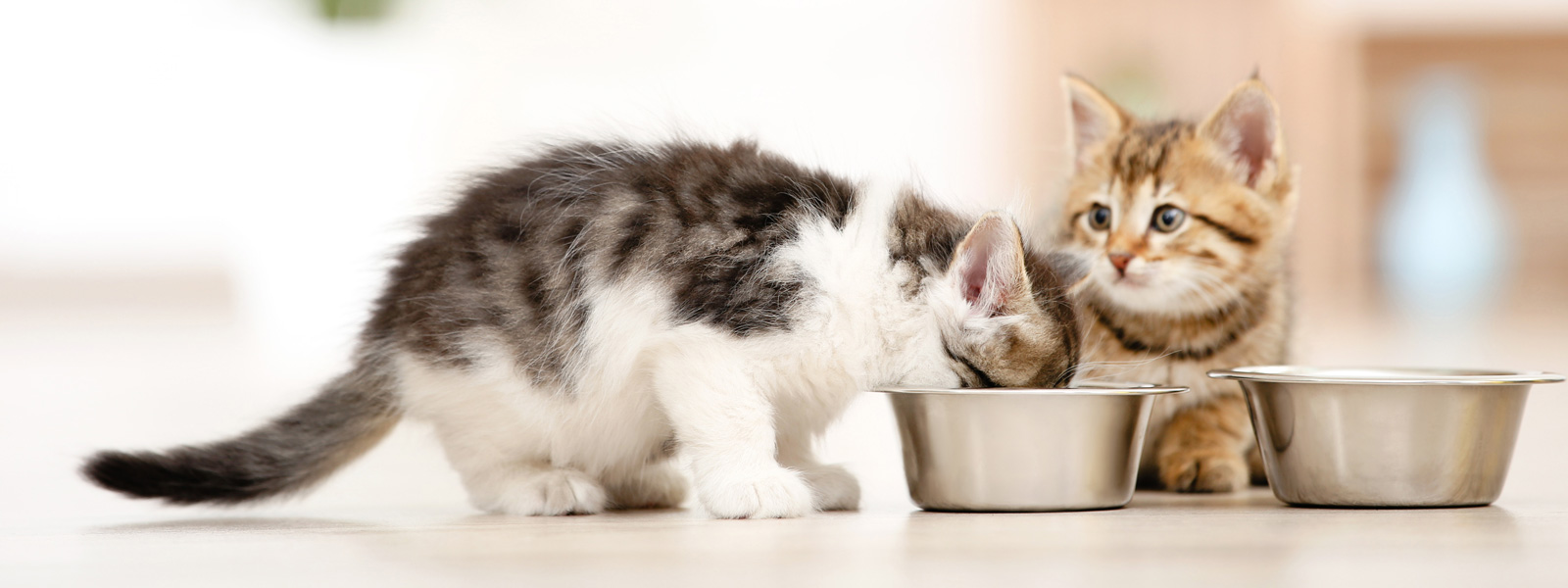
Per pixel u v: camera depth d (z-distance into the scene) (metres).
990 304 1.30
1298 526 1.23
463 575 1.11
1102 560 1.14
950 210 1.36
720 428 1.29
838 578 1.10
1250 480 1.50
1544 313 5.19
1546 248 5.56
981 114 4.43
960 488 1.29
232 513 1.37
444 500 1.45
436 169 3.26
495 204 1.35
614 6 3.53
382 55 3.37
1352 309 5.09
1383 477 1.29
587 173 1.34
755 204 1.30
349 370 1.39
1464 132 5.51
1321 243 5.06
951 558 1.14
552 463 1.36
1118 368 1.47
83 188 4.21
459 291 1.33
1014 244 1.30
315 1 2.92
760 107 3.70
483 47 3.43
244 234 3.43
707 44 3.70
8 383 2.78
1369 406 1.29
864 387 1.32
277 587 1.10
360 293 1.65
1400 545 1.17
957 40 4.24
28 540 1.24
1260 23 4.74
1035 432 1.28
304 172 3.40
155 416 2.04
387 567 1.13
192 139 3.92
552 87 3.51
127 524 1.31
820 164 1.38
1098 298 1.49
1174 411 1.48
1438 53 5.49
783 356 1.29
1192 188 1.50
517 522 1.29
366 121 3.39
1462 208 5.47
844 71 3.92
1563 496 1.37
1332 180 5.10
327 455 1.36
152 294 5.00
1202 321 1.48
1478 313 5.22
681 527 1.25
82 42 3.82
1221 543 1.18
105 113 4.02
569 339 1.31
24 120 4.03
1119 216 1.52
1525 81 5.48
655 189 1.31
